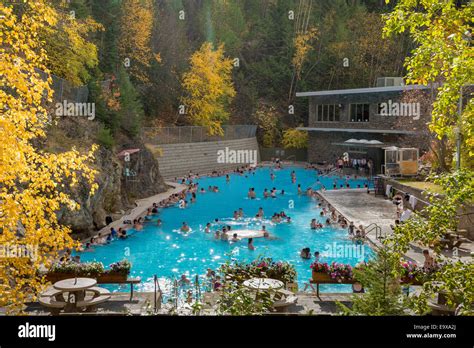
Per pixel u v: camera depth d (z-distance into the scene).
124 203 33.03
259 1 85.50
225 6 77.00
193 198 37.44
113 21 45.16
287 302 12.75
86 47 32.16
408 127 43.66
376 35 71.44
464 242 22.34
